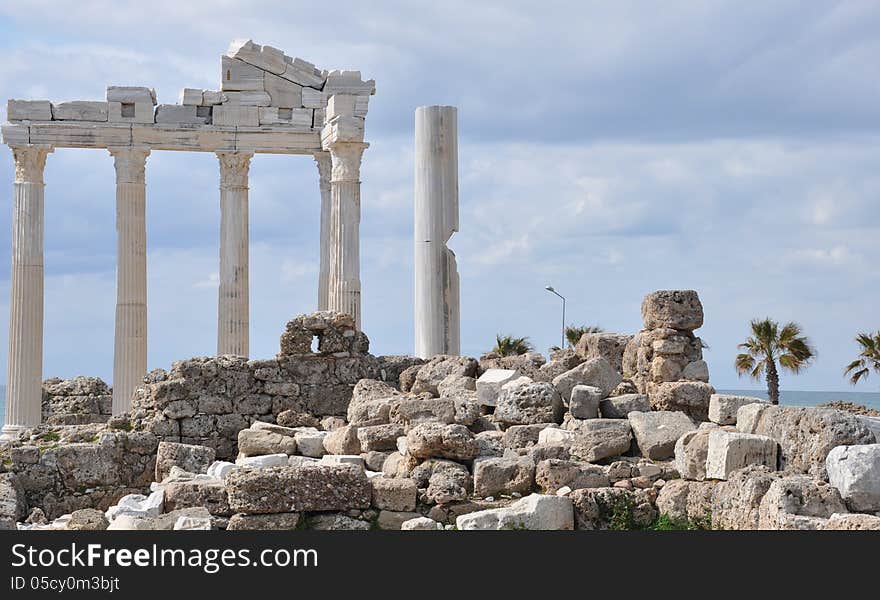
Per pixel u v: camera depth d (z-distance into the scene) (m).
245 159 101.75
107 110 99.56
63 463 55.59
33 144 98.25
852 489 35.19
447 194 61.66
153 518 39.03
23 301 97.62
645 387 54.09
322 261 103.19
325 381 61.19
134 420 59.16
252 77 101.88
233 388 60.22
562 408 49.16
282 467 40.06
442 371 56.97
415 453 42.81
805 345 109.94
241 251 101.38
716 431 40.69
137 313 99.56
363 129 97.69
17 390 97.44
